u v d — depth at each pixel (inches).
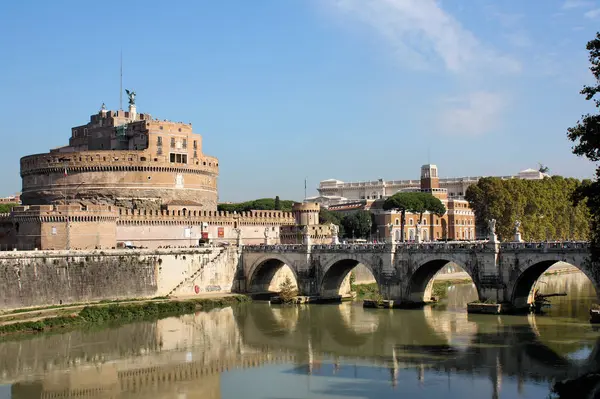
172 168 7682.1
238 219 7603.4
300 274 6117.1
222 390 3304.6
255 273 6599.4
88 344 4298.7
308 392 3233.3
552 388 3085.6
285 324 4965.6
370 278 7116.1
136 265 5777.6
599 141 2746.1
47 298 5128.0
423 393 3159.5
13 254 4950.8
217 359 3924.7
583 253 4387.3
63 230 5940.0
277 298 6018.7
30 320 4719.5
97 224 6112.2
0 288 4842.5
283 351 4101.9
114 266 5615.2
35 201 7613.2
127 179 7440.9
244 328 4837.6
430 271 5506.9
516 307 4886.8
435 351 3937.0
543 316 4810.5
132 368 3730.3
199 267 6284.5
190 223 7106.3
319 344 4259.4
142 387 3378.4
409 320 4899.1
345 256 5816.9
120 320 5147.6
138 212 6692.9
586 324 4500.5
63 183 7460.6
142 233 6707.7
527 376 3358.8
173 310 5531.5
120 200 7381.9
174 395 3245.6
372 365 3693.4
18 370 3688.5
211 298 5925.2
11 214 6146.7
